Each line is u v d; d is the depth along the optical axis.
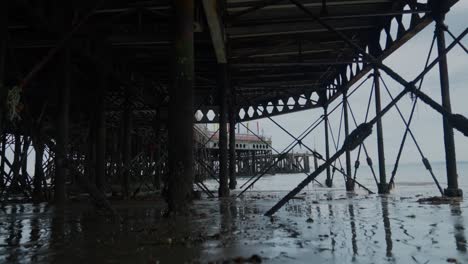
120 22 13.71
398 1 13.16
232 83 20.06
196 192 13.35
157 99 19.55
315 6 13.80
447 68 10.66
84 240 5.16
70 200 12.86
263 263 3.77
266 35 15.52
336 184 25.08
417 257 3.92
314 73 20.50
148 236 5.31
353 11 13.95
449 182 11.05
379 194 13.88
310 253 4.17
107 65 14.48
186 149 7.73
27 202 12.73
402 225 5.99
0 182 14.52
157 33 13.55
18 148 16.91
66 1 11.29
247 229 5.82
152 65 18.39
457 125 7.27
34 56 14.23
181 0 8.23
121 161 23.98
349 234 5.28
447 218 6.68
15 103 7.47
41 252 4.44
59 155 8.20
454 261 3.73
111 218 7.55
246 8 13.62
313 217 7.26
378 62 8.07
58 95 11.70
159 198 14.08
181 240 4.92
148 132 31.59
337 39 16.20
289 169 75.06
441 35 10.69
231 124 19.91
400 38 13.00
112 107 21.16
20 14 11.09
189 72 8.08
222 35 13.28
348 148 7.50
